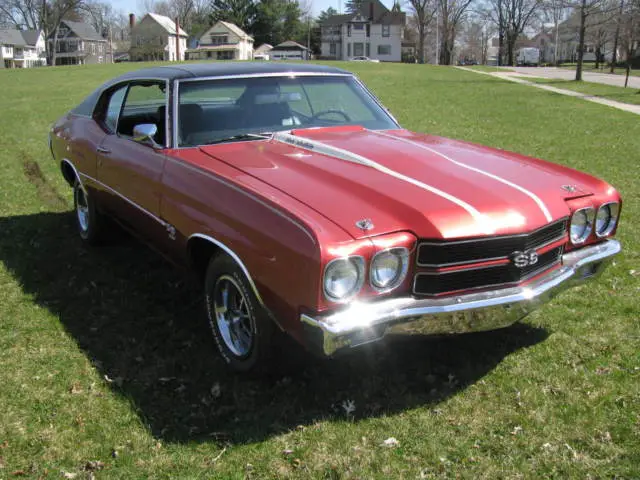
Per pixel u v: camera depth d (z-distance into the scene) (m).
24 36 87.81
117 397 3.21
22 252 5.40
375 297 2.81
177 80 4.06
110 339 3.85
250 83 4.25
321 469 2.67
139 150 4.18
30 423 3.00
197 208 3.43
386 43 82.12
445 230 2.83
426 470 2.66
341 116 4.45
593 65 67.00
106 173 4.67
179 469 2.69
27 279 4.79
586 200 3.41
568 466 2.65
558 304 4.29
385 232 2.78
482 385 3.30
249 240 3.01
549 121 14.96
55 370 3.47
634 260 5.11
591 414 3.00
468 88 24.89
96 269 5.00
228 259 3.24
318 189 3.11
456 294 2.94
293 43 85.00
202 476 2.64
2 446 2.83
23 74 33.16
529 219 3.03
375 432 2.92
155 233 4.03
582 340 3.77
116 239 5.48
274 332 3.11
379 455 2.75
